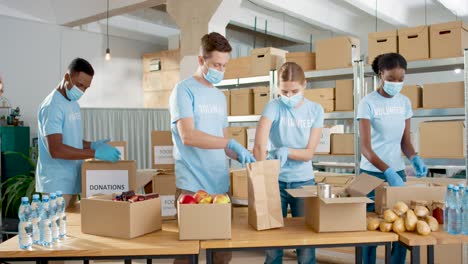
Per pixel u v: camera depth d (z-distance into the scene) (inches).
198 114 82.9
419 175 104.4
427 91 137.3
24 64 273.6
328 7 311.7
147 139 306.5
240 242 70.8
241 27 361.4
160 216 78.6
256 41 400.8
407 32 139.3
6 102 267.0
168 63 327.0
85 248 67.9
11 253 67.2
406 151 108.4
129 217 72.3
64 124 99.4
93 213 75.7
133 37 333.1
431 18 311.4
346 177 147.6
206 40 80.7
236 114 172.9
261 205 77.7
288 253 158.2
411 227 75.4
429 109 137.0
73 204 105.2
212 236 71.5
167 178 103.8
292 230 77.7
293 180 96.5
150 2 222.2
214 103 84.7
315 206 77.4
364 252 96.7
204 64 82.0
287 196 98.0
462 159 131.3
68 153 94.7
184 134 80.5
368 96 104.8
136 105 341.4
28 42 274.5
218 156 86.5
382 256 144.3
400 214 77.5
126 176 93.7
